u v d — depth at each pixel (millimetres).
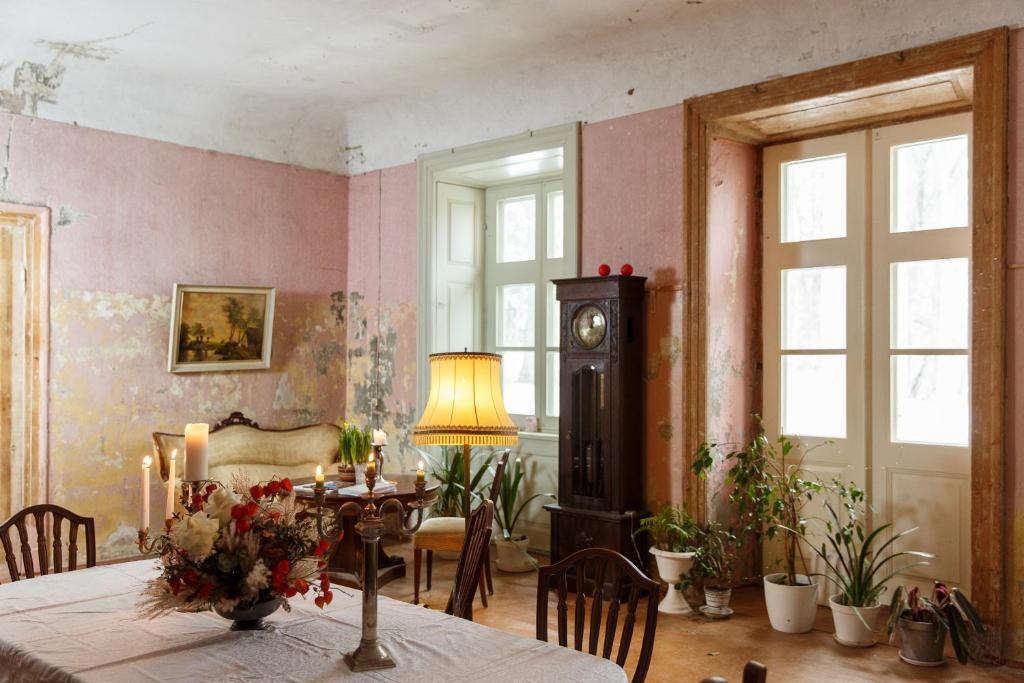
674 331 5227
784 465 5258
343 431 5422
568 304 5379
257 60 5797
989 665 4031
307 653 2254
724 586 4855
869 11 4449
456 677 2090
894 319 4863
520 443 6578
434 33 5297
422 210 6785
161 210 6273
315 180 7203
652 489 5305
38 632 2412
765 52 4844
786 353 5312
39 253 5676
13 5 4848
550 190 6762
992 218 4039
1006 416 4027
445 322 6918
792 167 5344
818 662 4094
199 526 2297
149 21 5098
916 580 4703
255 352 6738
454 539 5051
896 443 4809
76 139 5852
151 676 2084
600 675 2107
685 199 5156
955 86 4414
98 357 5957
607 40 5387
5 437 5570
